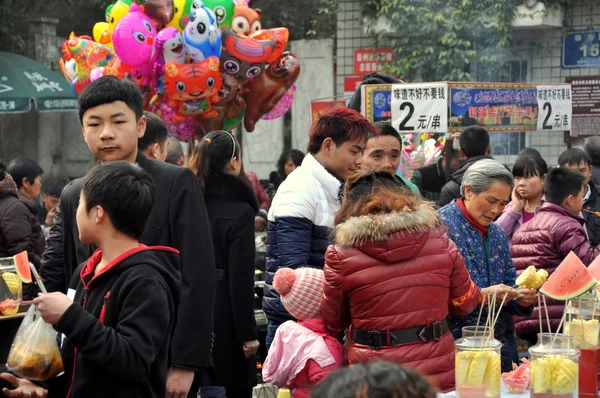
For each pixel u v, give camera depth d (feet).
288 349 19.45
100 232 15.43
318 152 22.08
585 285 18.45
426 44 63.05
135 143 18.25
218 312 24.75
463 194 22.08
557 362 16.85
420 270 17.95
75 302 14.89
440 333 18.11
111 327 15.10
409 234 17.81
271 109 44.83
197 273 18.33
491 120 38.68
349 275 17.94
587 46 60.39
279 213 21.45
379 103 37.68
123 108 17.85
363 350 18.01
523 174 30.09
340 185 21.58
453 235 21.54
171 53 39.52
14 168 37.76
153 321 14.94
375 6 64.28
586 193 34.35
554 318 26.99
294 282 19.69
